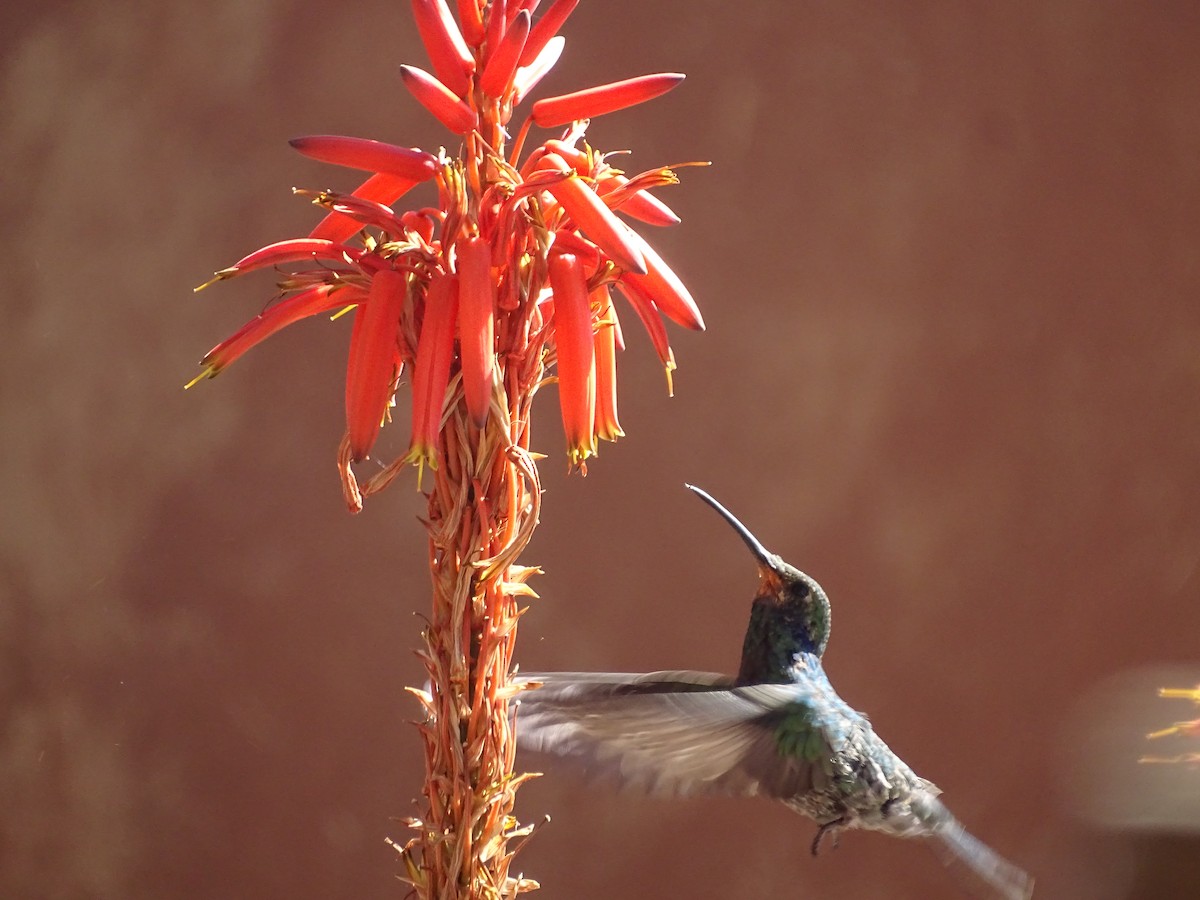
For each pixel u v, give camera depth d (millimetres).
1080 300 3574
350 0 3572
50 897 3422
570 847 3418
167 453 3551
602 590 3488
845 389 3561
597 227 1567
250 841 3445
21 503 3531
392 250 1576
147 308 3574
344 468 1582
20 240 3570
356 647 3504
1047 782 3438
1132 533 3531
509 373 1585
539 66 1598
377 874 3434
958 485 3549
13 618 3504
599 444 3531
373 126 3564
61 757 3457
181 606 3512
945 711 3482
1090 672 3494
